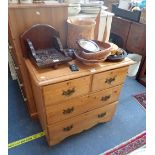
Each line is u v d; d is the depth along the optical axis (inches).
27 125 52.9
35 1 36.4
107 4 85.6
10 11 33.5
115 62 39.5
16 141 47.8
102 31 50.3
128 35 76.4
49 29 38.4
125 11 75.0
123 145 47.9
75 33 39.7
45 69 34.5
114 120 56.1
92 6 46.1
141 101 65.0
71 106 39.0
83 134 50.7
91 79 37.0
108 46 38.8
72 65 35.9
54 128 40.9
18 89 68.4
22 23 36.1
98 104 44.8
